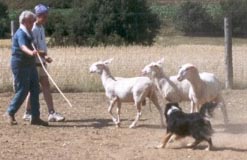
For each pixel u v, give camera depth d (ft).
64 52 106.11
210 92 46.26
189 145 39.96
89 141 42.52
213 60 89.97
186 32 179.83
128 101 47.26
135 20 128.16
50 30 143.54
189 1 199.21
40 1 222.89
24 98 48.11
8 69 75.36
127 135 44.50
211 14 182.09
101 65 48.26
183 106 57.31
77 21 131.54
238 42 141.90
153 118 51.29
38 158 37.83
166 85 47.50
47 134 45.01
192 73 45.29
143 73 48.03
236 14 162.30
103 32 129.49
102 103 59.31
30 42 48.06
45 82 50.19
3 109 56.29
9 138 43.62
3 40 156.66
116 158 37.60
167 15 196.54
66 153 39.01
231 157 37.47
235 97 61.82
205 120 39.14
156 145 41.01
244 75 72.54
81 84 67.67
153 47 120.26
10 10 209.36
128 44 127.65
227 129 46.37
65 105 58.34
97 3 131.03
